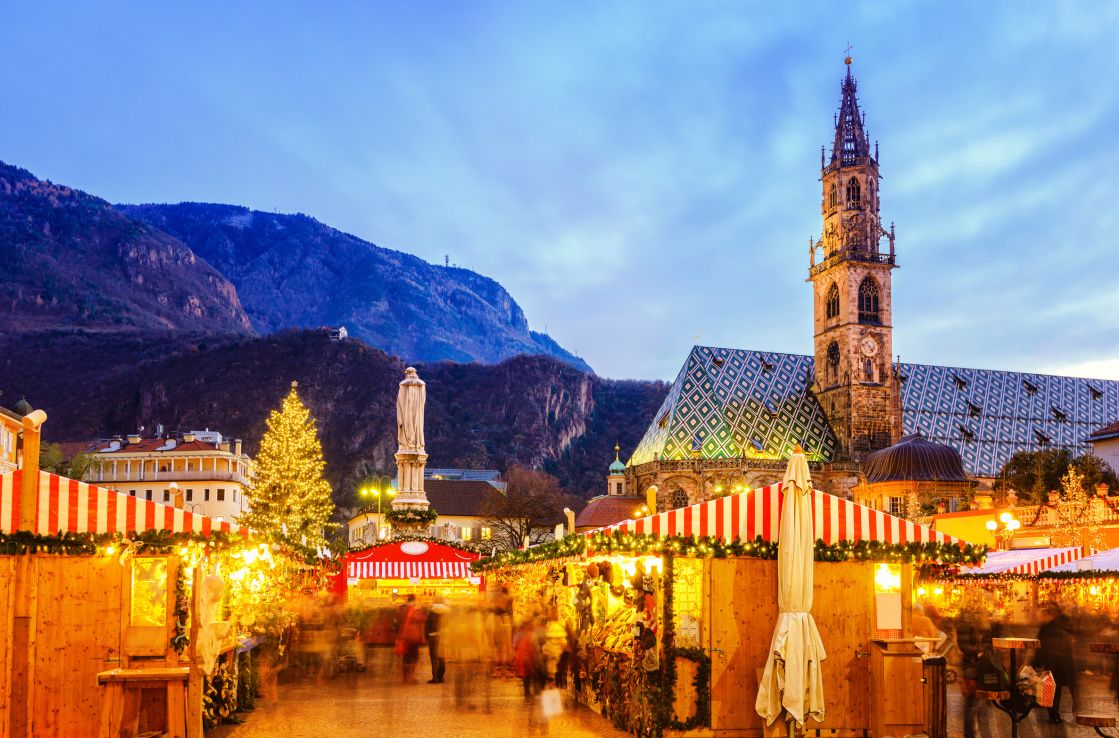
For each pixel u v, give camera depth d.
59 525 24.02
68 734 24.23
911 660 26.55
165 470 166.12
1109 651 33.97
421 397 72.50
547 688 31.62
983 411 157.75
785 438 150.38
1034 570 46.69
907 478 133.25
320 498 107.56
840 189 154.12
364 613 50.16
